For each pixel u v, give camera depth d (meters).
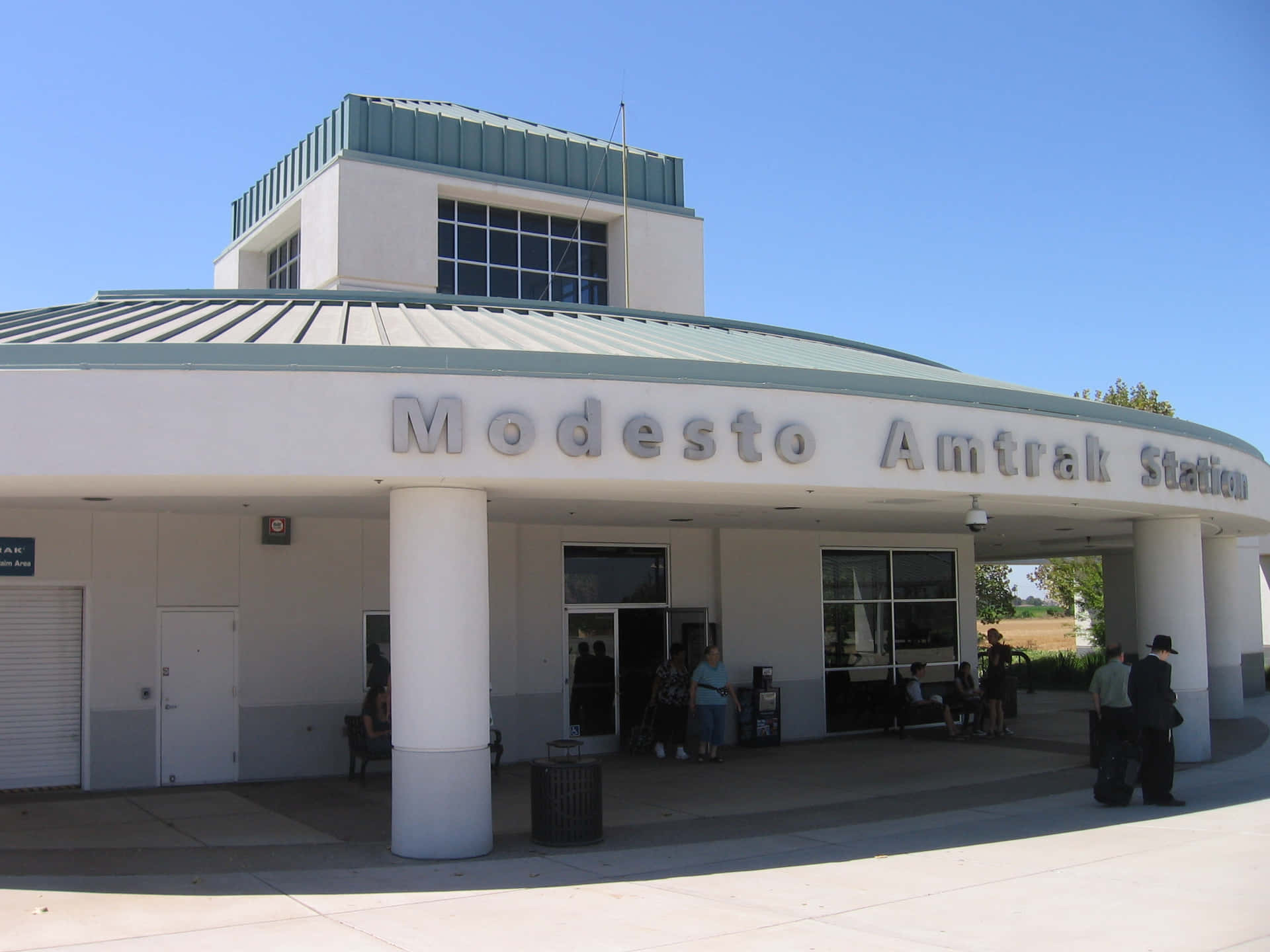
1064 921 8.05
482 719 10.64
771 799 14.01
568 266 25.53
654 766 16.84
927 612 22.20
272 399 9.72
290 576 15.70
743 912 8.45
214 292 16.53
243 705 15.25
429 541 10.45
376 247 22.59
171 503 13.31
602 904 8.71
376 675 15.35
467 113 26.66
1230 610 23.36
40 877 9.66
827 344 20.23
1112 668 14.27
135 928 8.02
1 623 14.16
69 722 14.44
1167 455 14.49
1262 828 11.44
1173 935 7.66
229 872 9.90
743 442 10.90
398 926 8.10
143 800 13.73
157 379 9.59
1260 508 17.86
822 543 20.78
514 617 17.38
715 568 19.52
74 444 9.45
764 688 19.17
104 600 14.59
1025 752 18.27
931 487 11.94
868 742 19.75
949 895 8.88
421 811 10.41
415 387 9.97
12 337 11.86
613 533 18.52
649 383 10.62
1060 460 13.05
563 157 25.66
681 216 26.67
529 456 10.17
